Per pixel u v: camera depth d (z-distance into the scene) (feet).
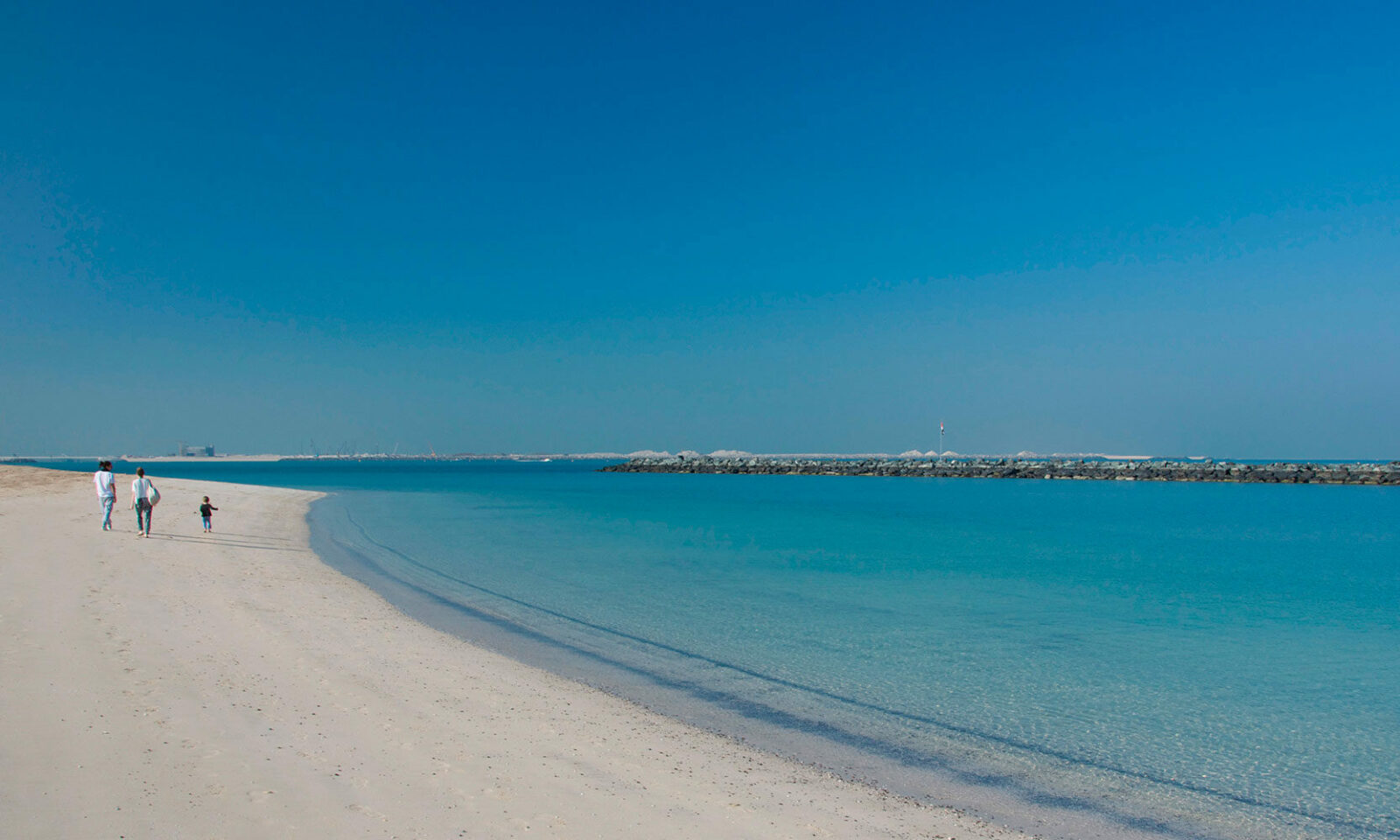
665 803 20.68
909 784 23.77
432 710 27.35
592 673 35.45
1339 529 111.65
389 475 410.31
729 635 44.01
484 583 60.85
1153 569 71.46
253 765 20.92
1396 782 24.79
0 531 68.03
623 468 460.96
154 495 71.61
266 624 39.22
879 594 57.41
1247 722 30.50
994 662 38.88
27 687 25.85
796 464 415.03
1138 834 20.84
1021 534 104.22
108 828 16.71
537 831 18.24
